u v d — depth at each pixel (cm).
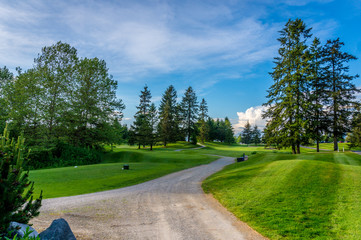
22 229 429
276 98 3338
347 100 3444
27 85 3384
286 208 919
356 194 995
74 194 1341
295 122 3066
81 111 3875
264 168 1817
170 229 749
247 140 13238
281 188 1199
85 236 659
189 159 3819
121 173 2267
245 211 937
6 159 414
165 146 7325
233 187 1380
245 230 746
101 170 2427
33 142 3375
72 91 3847
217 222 825
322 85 3550
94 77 4059
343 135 3494
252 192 1207
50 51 3741
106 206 1035
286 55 3306
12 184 414
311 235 678
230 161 3519
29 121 3366
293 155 2859
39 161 3341
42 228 690
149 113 7025
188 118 7956
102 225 773
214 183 1590
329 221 763
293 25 3291
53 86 3609
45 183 1758
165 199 1184
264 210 923
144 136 6253
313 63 3466
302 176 1377
